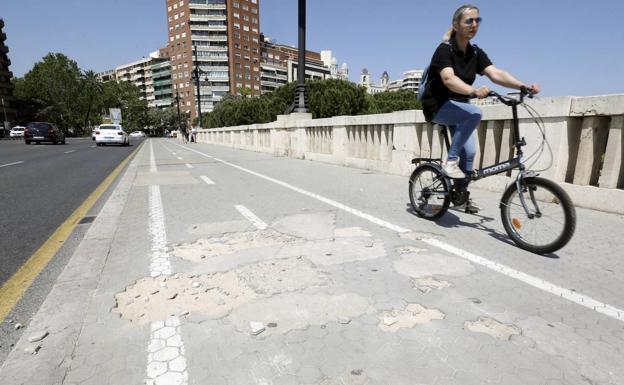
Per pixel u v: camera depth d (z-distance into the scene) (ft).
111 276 8.55
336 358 5.52
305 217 14.01
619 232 11.85
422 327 6.35
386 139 28.09
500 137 19.06
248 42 397.60
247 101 160.66
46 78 277.03
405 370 5.26
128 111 368.68
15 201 18.83
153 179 25.16
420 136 25.09
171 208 15.79
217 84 379.35
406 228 12.46
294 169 30.76
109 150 67.82
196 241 11.09
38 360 5.53
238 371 5.25
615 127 14.05
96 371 5.28
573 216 9.05
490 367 5.34
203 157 46.65
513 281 8.23
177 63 390.42
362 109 130.52
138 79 486.38
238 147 70.74
